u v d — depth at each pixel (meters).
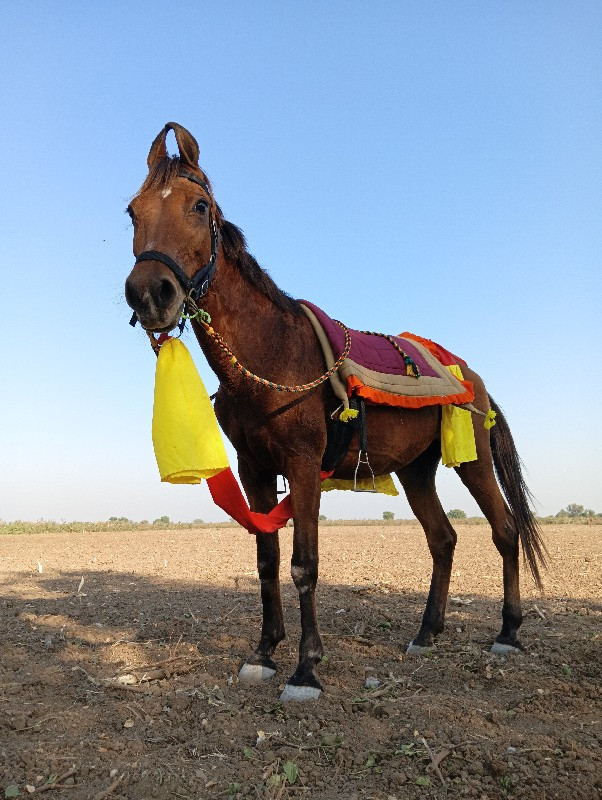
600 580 8.91
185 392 3.94
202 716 3.96
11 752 3.50
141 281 3.68
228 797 3.12
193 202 3.99
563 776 3.19
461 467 5.92
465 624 6.31
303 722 3.82
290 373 4.35
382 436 5.03
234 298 4.25
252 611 6.77
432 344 6.09
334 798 3.10
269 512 4.89
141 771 3.33
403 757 3.44
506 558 5.71
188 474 3.91
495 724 3.82
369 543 14.52
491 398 6.27
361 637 5.66
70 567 10.59
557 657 5.08
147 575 9.62
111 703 4.19
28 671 4.79
